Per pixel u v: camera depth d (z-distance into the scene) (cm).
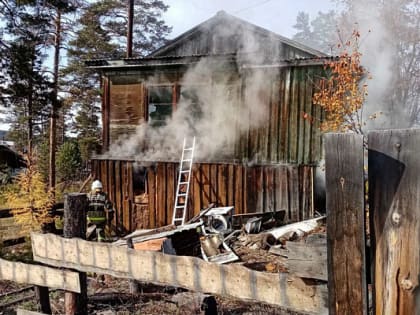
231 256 684
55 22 1764
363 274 146
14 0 1188
